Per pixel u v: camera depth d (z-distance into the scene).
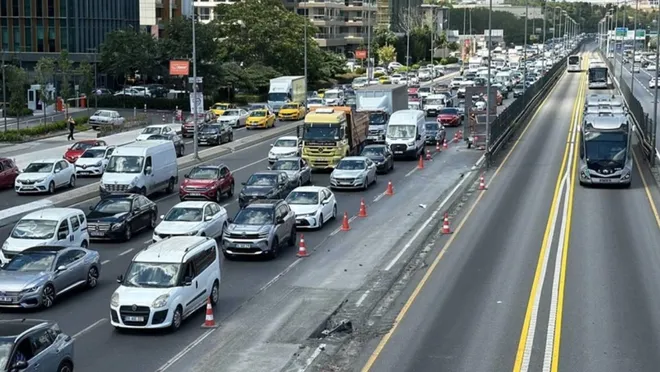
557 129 102.25
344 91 135.38
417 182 67.38
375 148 72.62
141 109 133.62
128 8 158.00
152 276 32.28
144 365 28.05
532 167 73.88
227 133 94.31
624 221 51.25
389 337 30.56
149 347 29.94
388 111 91.38
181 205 46.69
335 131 72.25
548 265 40.75
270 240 42.81
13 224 53.09
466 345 29.41
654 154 72.19
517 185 64.88
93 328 32.25
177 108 129.00
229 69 143.00
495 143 80.62
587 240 46.16
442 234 48.41
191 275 33.06
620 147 63.12
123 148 60.72
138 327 31.23
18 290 34.22
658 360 27.69
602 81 161.50
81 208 58.41
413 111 83.75
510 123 94.88
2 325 24.30
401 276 39.66
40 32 148.25
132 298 31.34
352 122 75.50
